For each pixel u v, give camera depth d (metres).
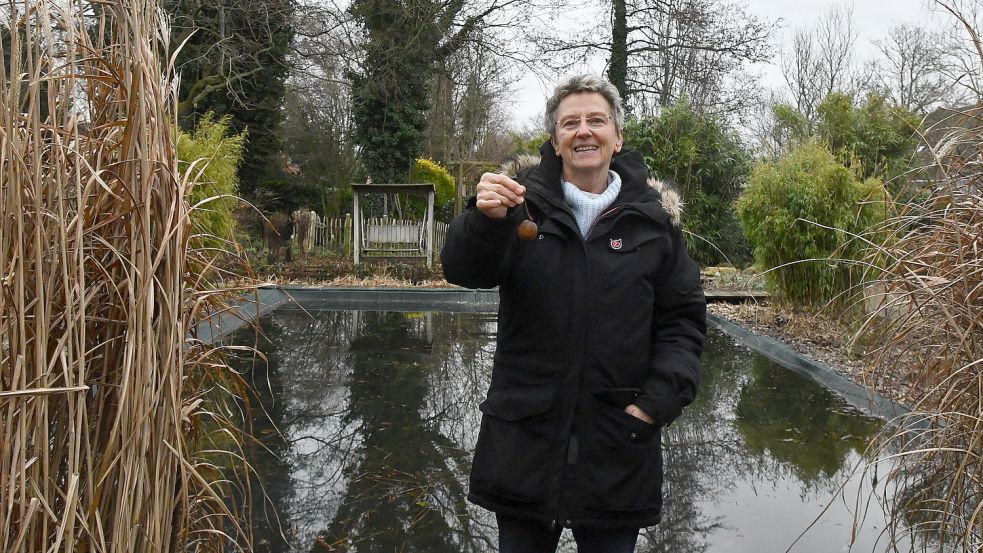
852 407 4.35
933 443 1.84
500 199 1.56
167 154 1.29
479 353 6.08
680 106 14.88
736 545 2.38
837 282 7.32
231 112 16.05
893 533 2.00
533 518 1.63
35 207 1.12
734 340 7.28
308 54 15.75
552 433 1.62
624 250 1.67
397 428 3.76
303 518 2.54
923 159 2.05
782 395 4.69
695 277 1.77
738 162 14.80
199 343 1.51
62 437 1.20
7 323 1.11
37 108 1.13
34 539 1.12
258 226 14.52
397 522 2.53
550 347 1.63
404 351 6.14
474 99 23.39
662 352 1.72
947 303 1.75
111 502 1.23
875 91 14.20
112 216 1.26
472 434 3.67
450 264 1.69
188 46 14.16
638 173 1.77
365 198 17.42
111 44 1.29
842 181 7.38
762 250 7.98
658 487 1.69
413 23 16.77
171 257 1.27
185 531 1.38
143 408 1.20
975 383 1.69
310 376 5.03
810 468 3.20
